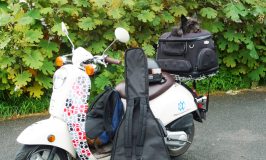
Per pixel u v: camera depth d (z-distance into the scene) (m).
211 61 3.09
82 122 2.68
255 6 4.72
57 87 2.71
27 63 4.04
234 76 5.03
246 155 3.32
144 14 4.45
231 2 4.78
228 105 4.46
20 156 2.59
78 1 4.30
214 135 3.71
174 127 2.93
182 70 3.09
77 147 2.70
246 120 4.05
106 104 2.79
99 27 4.43
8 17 4.14
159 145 2.62
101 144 2.83
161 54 3.22
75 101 2.68
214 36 4.94
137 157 2.60
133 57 2.76
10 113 4.20
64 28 2.86
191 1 4.84
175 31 3.17
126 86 2.73
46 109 4.31
